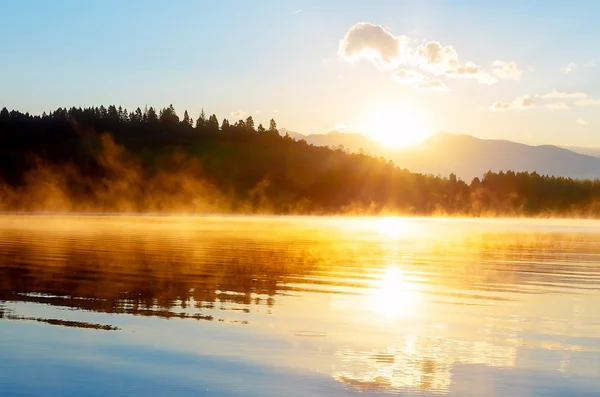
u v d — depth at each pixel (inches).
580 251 1526.8
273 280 881.5
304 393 386.6
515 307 687.7
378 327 572.7
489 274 999.6
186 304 668.1
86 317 590.2
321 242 1777.8
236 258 1192.8
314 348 490.9
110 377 413.7
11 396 378.3
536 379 419.5
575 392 394.6
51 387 394.0
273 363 448.5
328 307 673.0
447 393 389.7
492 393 391.2
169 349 481.4
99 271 934.4
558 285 873.5
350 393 387.9
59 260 1084.5
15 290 738.8
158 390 390.0
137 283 813.2
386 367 442.6
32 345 486.0
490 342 519.5
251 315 617.3
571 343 518.6
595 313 653.9
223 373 424.2
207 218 4456.2
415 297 752.3
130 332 533.6
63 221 3105.3
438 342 517.3
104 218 3814.0
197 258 1173.7
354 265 1111.0
